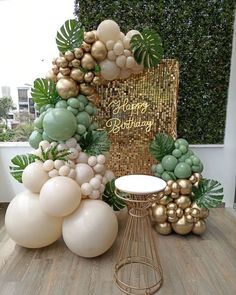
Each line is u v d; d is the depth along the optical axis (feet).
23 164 6.79
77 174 6.24
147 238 6.97
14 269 5.81
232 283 5.41
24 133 9.22
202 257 6.28
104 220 5.79
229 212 8.80
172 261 6.12
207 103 8.50
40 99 6.77
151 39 6.93
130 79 7.69
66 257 6.24
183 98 8.40
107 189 6.86
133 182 5.27
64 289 5.22
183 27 7.93
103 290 5.20
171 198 7.04
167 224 7.15
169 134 8.02
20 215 5.97
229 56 8.22
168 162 7.08
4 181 9.02
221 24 7.98
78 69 6.62
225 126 8.75
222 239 7.09
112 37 6.72
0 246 6.71
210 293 5.14
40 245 6.23
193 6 7.82
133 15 7.82
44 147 6.47
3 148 8.79
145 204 5.11
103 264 5.99
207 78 8.32
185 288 5.26
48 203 5.69
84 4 7.73
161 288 5.25
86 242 5.69
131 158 8.18
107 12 7.79
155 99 7.86
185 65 8.17
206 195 6.93
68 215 5.98
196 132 8.68
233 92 8.47
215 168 9.01
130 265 5.93
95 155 6.70
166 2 7.77
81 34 6.49
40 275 5.62
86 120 6.79
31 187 6.13
